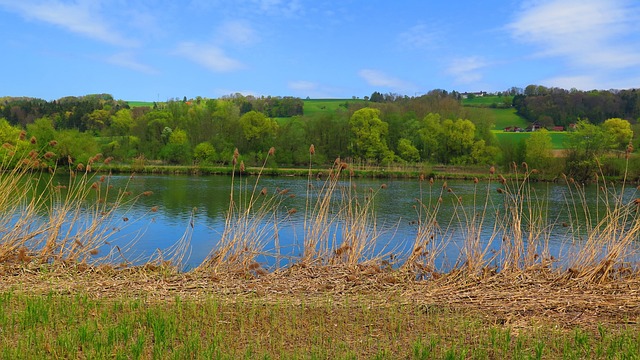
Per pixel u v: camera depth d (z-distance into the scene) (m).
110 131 81.62
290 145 68.38
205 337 6.28
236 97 118.25
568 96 101.56
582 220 22.16
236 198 31.27
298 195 32.34
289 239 17.27
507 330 6.68
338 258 11.29
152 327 6.36
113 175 50.66
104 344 5.78
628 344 6.11
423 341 6.34
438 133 70.50
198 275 9.64
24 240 10.42
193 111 79.31
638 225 10.58
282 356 5.71
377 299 8.23
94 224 11.44
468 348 6.07
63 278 9.03
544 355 5.93
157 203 28.19
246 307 7.54
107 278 9.14
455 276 10.05
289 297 8.25
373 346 6.16
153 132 73.31
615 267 11.02
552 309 7.76
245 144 71.00
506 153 60.47
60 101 105.12
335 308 7.66
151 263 10.30
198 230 19.61
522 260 11.38
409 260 10.90
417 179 52.31
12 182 11.19
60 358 5.45
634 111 90.75
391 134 75.19
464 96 130.62
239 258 11.06
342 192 14.09
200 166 57.44
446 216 24.03
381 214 24.36
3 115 89.62
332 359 5.71
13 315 6.21
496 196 34.22
